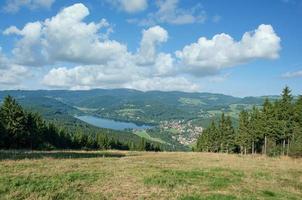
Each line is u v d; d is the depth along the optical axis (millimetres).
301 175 30406
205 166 32125
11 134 79375
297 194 21625
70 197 16453
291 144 68125
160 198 17531
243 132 93375
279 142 79875
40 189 17484
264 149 82875
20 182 18484
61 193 16984
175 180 22562
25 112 87562
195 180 23391
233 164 36000
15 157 30719
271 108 79875
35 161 27938
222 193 19734
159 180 22156
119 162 32094
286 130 72438
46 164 26297
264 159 49625
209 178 24594
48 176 20859
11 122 79438
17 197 15719
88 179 21141
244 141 92750
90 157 37656
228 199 18219
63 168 24672
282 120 73688
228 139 105375
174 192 19078
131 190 18828
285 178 27828
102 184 19922
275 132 75062
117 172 24484
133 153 54594
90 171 24188
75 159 32844
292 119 72625
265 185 23812
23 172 21516
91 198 16625
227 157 49562
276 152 75750
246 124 94562
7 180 18766
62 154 40031
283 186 24188
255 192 20922
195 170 28109
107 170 25234
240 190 21094
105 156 41281
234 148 105375
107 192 18000
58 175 21359
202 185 21859
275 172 31016
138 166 29016
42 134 96812
